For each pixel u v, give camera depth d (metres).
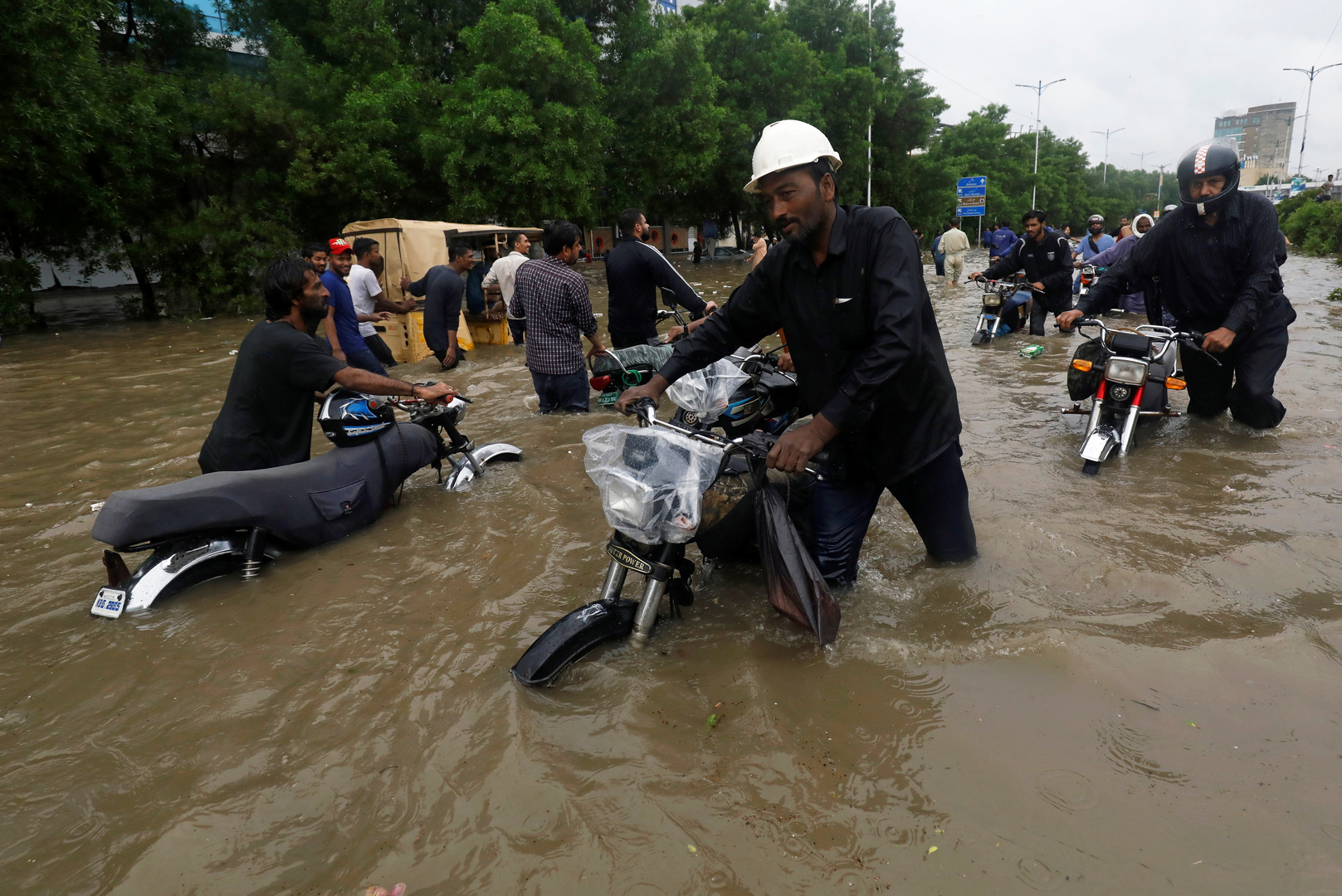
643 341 6.56
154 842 1.92
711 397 3.86
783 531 2.64
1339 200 25.62
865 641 2.70
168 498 3.26
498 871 1.78
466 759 2.18
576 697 2.46
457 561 3.59
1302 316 10.51
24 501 4.80
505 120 18.05
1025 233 9.48
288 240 17.72
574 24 19.42
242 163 18.56
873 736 2.21
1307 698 2.28
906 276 2.53
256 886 1.78
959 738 2.18
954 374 7.56
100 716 2.50
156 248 16.45
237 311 17.67
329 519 3.80
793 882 1.72
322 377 3.84
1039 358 8.29
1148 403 4.84
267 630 3.03
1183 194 4.71
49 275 22.95
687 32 22.89
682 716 2.34
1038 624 2.74
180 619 3.15
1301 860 1.71
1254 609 2.81
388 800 2.05
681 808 1.95
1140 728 2.18
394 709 2.45
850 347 2.77
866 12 34.97
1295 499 3.85
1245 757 2.05
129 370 9.83
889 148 38.31
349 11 18.66
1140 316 11.42
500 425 6.19
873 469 2.94
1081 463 4.61
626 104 23.73
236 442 3.84
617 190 23.92
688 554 3.66
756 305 2.97
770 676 2.53
